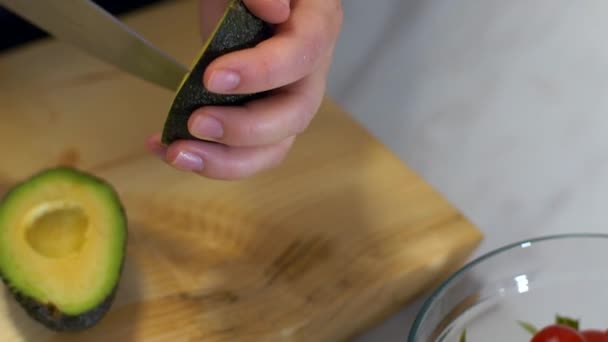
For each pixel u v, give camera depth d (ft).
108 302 2.09
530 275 2.23
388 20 2.82
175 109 1.85
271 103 1.92
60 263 2.08
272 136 1.93
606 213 2.50
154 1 2.90
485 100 2.68
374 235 2.39
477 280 2.18
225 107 1.87
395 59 2.83
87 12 1.95
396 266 2.33
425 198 2.48
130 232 2.35
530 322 2.24
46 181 2.18
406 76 2.81
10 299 2.18
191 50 2.75
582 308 2.26
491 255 2.18
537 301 2.24
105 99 2.62
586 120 2.54
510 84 2.65
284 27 1.89
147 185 2.44
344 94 2.94
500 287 2.22
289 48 1.83
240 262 2.32
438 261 2.36
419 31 2.78
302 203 2.44
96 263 2.09
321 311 2.24
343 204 2.45
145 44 1.98
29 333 2.14
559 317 2.25
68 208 2.18
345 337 2.33
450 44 2.74
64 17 1.98
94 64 2.69
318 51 1.90
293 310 2.24
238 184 2.46
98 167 2.47
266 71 1.80
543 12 2.59
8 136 2.51
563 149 2.57
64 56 2.70
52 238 2.20
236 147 1.99
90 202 2.17
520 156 2.63
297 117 1.96
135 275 2.26
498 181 2.64
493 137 2.67
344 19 2.90
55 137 2.52
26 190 2.17
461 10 2.71
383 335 2.46
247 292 2.26
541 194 2.59
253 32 1.81
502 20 2.65
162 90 2.66
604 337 2.20
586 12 2.53
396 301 2.36
